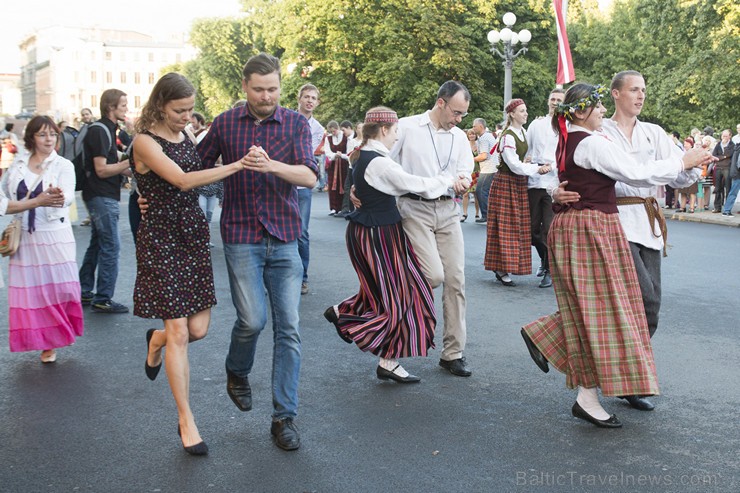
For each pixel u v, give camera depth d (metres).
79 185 6.93
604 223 4.23
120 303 7.20
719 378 5.11
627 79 4.70
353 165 4.97
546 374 5.20
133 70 128.88
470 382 5.02
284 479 3.51
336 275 9.00
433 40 33.28
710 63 28.17
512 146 8.00
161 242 3.88
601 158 4.14
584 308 4.18
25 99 150.12
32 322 5.37
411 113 34.00
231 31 53.81
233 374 4.30
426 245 5.09
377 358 5.59
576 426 4.21
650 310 4.63
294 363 4.00
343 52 35.06
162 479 3.52
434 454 3.80
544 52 38.16
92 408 4.50
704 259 10.52
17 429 4.16
